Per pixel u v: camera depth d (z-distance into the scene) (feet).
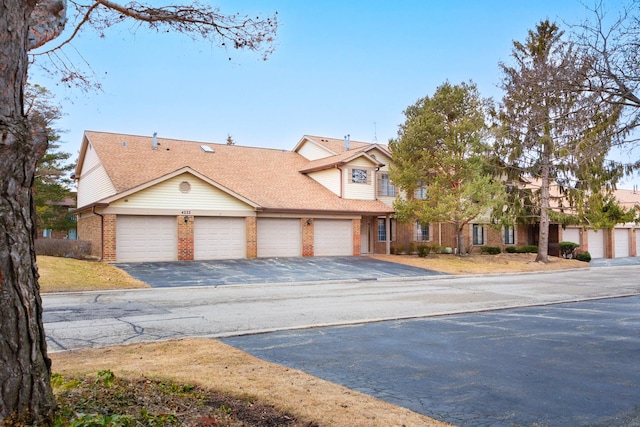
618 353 25.12
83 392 14.17
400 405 16.94
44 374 11.15
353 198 94.63
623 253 128.16
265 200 83.66
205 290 52.03
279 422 14.03
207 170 88.99
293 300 44.83
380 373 20.94
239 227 79.10
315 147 108.68
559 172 91.15
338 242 89.56
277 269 69.31
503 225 96.53
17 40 10.66
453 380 20.04
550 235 118.11
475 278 71.87
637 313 39.60
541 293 53.36
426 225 102.01
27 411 10.62
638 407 16.96
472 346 26.53
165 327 30.96
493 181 90.48
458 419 15.67
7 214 10.36
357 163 95.40
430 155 89.66
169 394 15.60
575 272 85.81
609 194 86.69
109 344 25.94
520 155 88.69
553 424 15.33
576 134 31.14
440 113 92.22
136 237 70.95
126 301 42.91
